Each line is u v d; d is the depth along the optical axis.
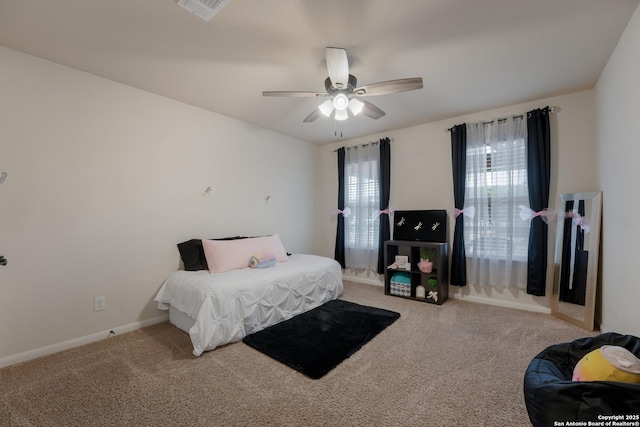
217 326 2.21
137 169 2.66
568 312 2.76
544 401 1.12
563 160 2.87
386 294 3.70
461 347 2.23
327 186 4.86
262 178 3.91
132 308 2.62
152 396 1.64
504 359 2.04
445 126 3.60
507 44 2.00
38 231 2.12
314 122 3.70
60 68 2.22
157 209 2.80
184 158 3.03
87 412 1.51
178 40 1.94
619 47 1.96
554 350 1.50
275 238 3.57
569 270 2.77
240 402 1.59
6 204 1.99
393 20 1.74
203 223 3.20
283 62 2.22
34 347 2.09
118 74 2.39
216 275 2.66
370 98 2.92
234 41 1.95
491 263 3.22
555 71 2.39
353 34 1.88
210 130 3.27
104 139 2.45
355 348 2.20
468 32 1.86
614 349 1.23
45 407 1.55
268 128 3.95
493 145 3.21
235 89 2.70
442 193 3.63
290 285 2.85
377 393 1.67
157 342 2.34
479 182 3.31
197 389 1.71
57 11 1.65
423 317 2.88
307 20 1.74
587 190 2.74
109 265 2.47
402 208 3.95
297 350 2.16
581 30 1.85
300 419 1.46
